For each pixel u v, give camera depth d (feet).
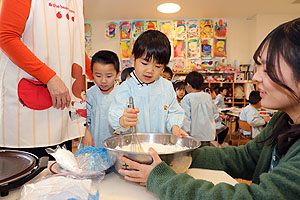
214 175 2.21
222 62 17.06
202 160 2.48
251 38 17.10
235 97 16.81
